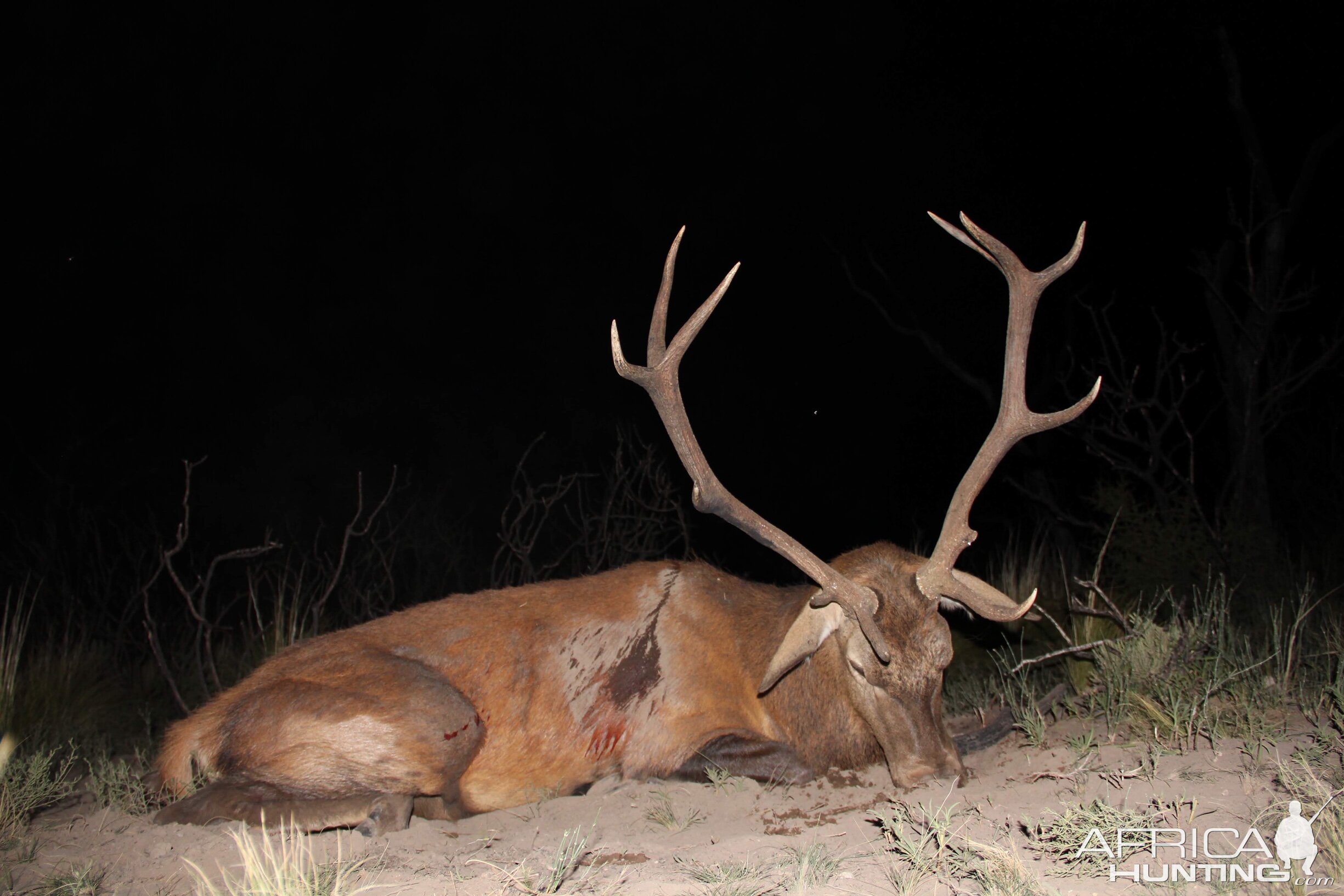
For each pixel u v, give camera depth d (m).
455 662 5.29
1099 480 9.79
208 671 8.38
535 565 12.03
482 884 3.82
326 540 15.87
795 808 4.85
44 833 4.77
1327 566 8.17
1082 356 13.64
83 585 11.20
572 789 5.32
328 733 4.87
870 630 4.79
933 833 3.89
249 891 3.71
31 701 7.25
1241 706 4.99
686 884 3.69
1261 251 12.02
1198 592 7.51
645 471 10.88
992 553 11.55
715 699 5.40
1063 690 5.93
